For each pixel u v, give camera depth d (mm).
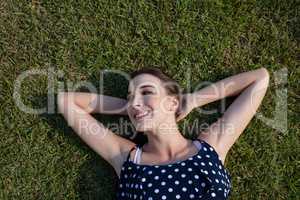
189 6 2818
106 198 2695
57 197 2682
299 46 2822
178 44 2799
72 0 2809
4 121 2719
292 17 2836
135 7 2812
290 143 2754
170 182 2348
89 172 2709
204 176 2357
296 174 2732
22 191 2680
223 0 2830
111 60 2787
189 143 2537
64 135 2725
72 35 2793
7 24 2789
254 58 2814
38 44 2783
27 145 2707
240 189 2715
